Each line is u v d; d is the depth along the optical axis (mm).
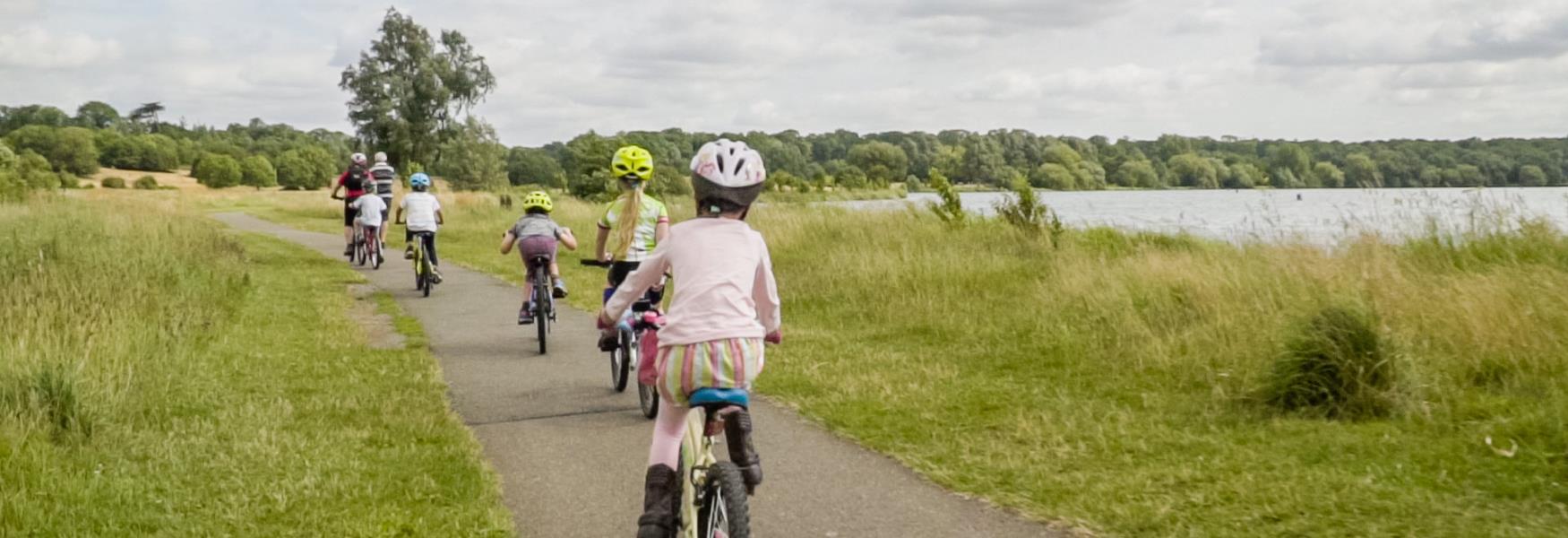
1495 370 7215
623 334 8219
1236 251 12195
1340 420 6715
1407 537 4824
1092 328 9781
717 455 6613
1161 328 9344
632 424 7469
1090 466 6109
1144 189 84562
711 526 3916
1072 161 87250
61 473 5816
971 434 6895
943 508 5574
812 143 152875
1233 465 5938
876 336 10570
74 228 17219
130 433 6727
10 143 125000
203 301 11977
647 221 7707
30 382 6801
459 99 83375
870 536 5203
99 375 7512
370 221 18359
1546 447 5785
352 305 13672
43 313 9352
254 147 168750
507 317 12555
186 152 150250
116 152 141875
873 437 6891
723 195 4270
